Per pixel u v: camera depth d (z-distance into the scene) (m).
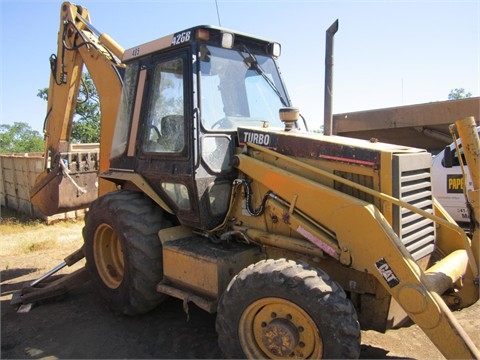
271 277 2.86
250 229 3.61
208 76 3.80
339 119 9.67
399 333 3.84
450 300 3.50
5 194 11.70
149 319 4.18
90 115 23.56
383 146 3.26
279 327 2.84
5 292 5.20
